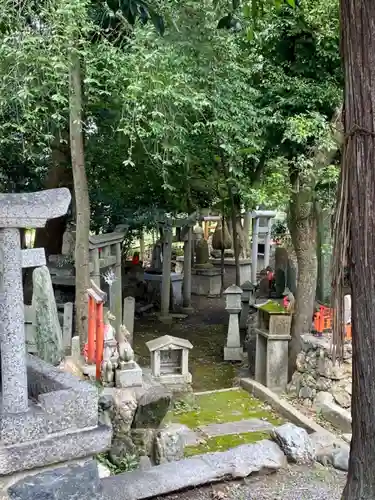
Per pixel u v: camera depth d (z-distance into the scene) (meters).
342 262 2.38
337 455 4.40
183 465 3.93
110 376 5.03
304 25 6.79
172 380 7.36
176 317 12.92
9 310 2.62
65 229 10.38
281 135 7.60
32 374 3.14
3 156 8.95
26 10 6.17
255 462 4.09
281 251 10.30
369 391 2.31
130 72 6.61
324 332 7.48
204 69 7.51
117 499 3.46
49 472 2.70
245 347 10.05
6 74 6.25
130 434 4.66
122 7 3.76
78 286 7.05
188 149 9.19
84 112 7.74
